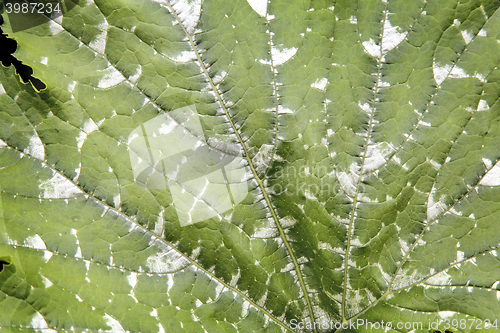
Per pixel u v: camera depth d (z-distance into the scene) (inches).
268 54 17.7
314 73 17.8
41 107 17.6
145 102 17.8
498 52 17.7
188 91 17.8
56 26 17.4
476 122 17.9
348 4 17.6
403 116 18.0
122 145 17.9
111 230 18.0
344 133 18.0
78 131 17.8
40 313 17.9
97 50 17.5
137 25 17.5
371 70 17.8
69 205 17.9
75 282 18.0
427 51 17.7
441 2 17.6
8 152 17.7
